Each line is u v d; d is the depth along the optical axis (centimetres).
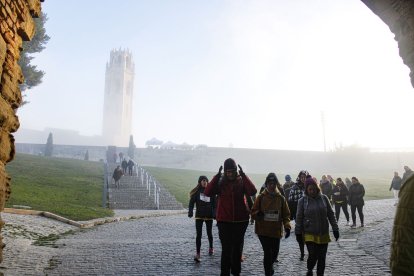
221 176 648
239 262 623
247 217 629
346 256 868
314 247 637
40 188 2473
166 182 3631
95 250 1002
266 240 641
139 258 890
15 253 886
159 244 1115
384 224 1482
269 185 656
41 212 1627
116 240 1209
